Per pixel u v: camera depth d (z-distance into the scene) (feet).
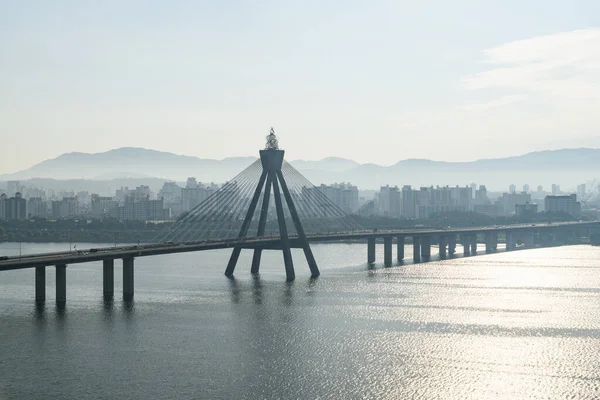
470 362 432.66
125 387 385.70
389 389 384.88
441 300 640.17
